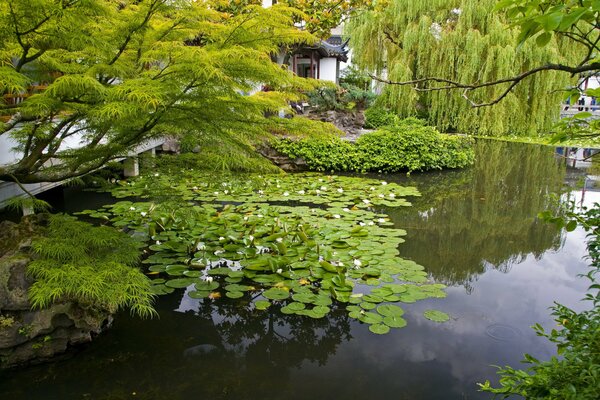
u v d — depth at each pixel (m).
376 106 12.20
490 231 4.89
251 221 4.47
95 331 2.57
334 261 3.60
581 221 1.53
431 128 8.91
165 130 2.85
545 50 9.95
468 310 2.99
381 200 5.99
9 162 3.45
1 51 2.29
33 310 2.29
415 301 3.08
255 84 2.60
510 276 3.63
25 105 2.04
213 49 2.43
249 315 2.88
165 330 2.70
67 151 3.01
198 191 6.13
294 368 2.34
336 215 4.93
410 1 10.91
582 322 1.55
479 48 9.96
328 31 8.34
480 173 8.48
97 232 2.69
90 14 2.17
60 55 2.46
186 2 2.40
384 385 2.20
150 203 5.21
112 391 2.13
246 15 2.46
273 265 3.38
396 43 11.57
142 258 3.65
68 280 2.22
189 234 4.20
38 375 2.24
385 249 3.97
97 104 2.07
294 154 8.05
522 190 7.00
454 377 2.26
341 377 2.26
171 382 2.21
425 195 6.55
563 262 3.99
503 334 2.69
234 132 2.94
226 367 2.34
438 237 4.64
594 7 0.71
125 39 2.49
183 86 2.33
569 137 1.36
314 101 10.78
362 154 8.16
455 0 10.63
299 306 2.89
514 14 0.97
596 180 7.82
